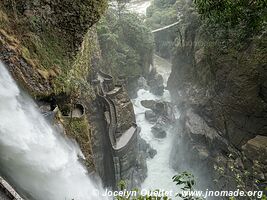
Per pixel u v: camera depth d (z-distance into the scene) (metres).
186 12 44.75
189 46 40.56
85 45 29.42
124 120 31.75
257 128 26.92
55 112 18.48
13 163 14.58
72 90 21.09
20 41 17.94
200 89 35.53
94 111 30.27
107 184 31.41
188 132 35.09
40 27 19.00
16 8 18.16
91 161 21.48
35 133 16.34
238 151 28.45
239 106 27.66
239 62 27.47
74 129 20.45
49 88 18.58
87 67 30.34
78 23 19.91
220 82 29.98
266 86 25.55
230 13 14.98
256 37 26.33
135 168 33.50
